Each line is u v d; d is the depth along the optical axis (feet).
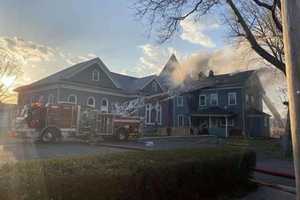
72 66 103.40
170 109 124.88
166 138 86.22
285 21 9.23
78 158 16.60
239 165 22.17
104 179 12.73
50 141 62.69
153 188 14.78
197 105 126.72
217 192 19.69
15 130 63.98
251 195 20.92
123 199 13.34
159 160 17.03
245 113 111.55
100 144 63.72
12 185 10.70
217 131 114.62
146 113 111.55
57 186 11.51
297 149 8.60
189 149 23.71
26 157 38.65
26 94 107.04
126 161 16.08
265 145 69.05
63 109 64.28
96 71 98.12
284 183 26.76
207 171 18.78
